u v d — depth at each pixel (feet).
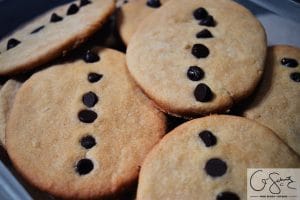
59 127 0.78
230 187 0.66
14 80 0.89
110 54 0.90
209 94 0.75
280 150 0.70
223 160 0.68
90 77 0.84
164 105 0.77
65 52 0.86
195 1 0.93
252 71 0.79
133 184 0.73
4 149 0.80
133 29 0.95
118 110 0.80
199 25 0.88
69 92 0.83
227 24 0.87
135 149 0.75
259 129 0.72
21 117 0.80
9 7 1.02
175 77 0.79
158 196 0.66
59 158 0.74
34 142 0.76
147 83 0.79
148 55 0.83
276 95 0.80
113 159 0.74
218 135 0.72
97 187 0.71
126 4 1.02
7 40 0.99
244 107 0.79
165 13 0.91
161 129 0.77
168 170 0.68
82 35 0.86
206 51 0.82
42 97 0.82
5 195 0.62
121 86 0.83
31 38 0.93
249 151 0.69
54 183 0.71
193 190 0.66
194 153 0.70
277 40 0.92
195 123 0.74
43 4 1.06
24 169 0.73
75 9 0.96
